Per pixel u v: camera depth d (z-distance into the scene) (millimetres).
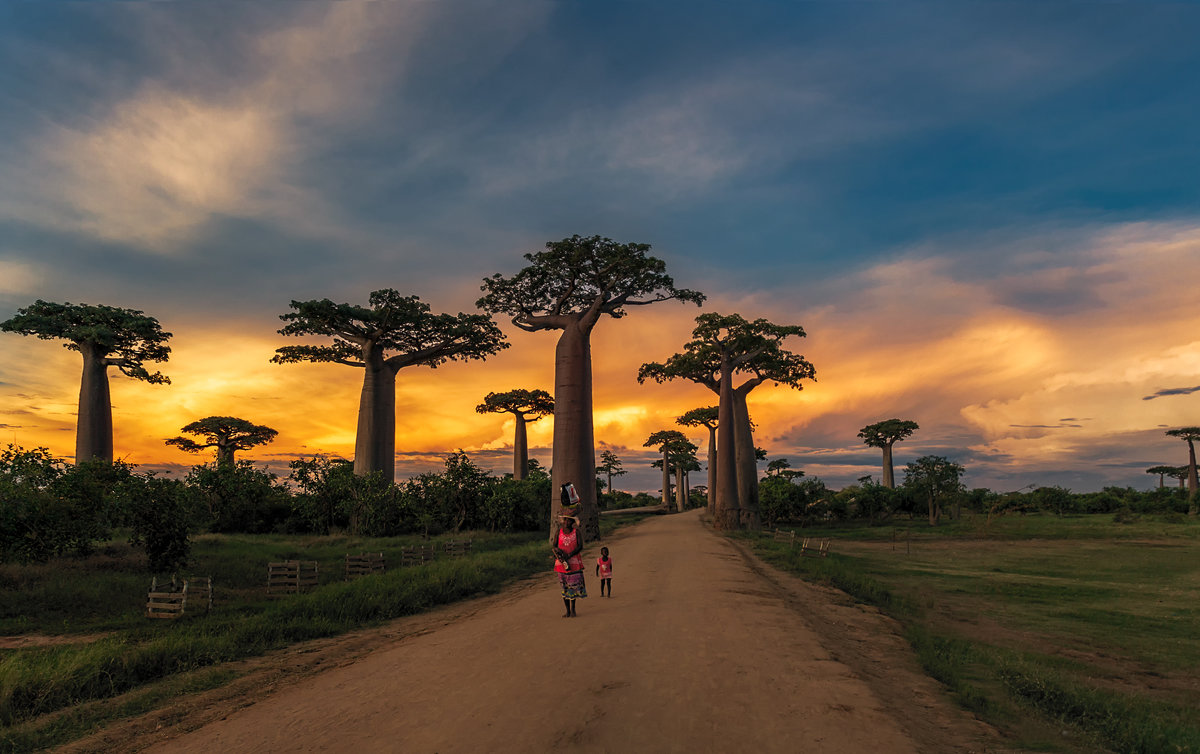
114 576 16859
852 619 12664
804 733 5000
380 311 48781
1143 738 6121
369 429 51125
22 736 6070
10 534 16906
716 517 49406
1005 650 11336
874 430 89500
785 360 51406
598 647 8086
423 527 40562
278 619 11742
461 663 7750
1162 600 18562
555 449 35438
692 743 4742
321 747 5066
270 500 39000
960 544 40969
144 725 6316
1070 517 64312
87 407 47625
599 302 36094
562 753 4570
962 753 5047
